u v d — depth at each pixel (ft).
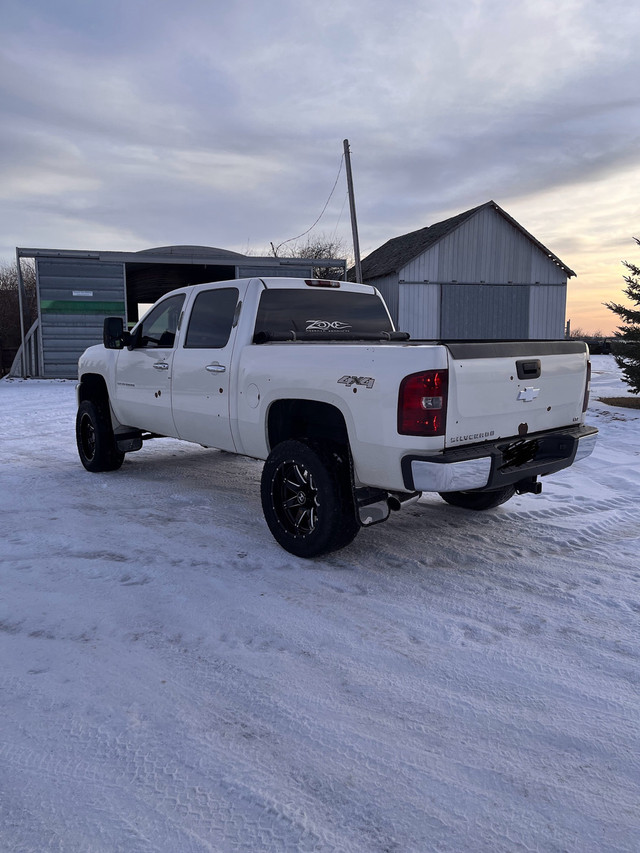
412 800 6.72
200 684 8.89
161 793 6.75
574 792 6.88
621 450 27.20
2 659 9.47
